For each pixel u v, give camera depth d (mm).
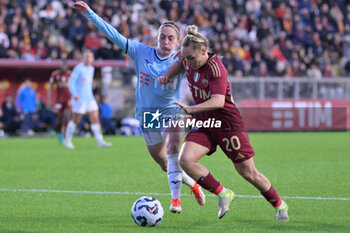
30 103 76188
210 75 19906
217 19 99000
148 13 95188
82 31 85875
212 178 20969
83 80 55781
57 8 89438
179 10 98688
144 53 24422
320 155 48938
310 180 33469
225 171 38031
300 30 103062
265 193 21109
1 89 80062
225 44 92062
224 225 20797
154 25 94438
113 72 81812
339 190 29594
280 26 103125
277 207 21328
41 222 21422
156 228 20250
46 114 77625
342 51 106500
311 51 102875
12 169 39188
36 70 80688
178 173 22859
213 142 20922
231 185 31453
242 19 101750
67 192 29141
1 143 63906
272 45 97938
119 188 30516
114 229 20062
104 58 85000
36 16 88250
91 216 22719
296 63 96562
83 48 85312
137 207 20641
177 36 24078
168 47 23891
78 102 56062
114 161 44250
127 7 95250
